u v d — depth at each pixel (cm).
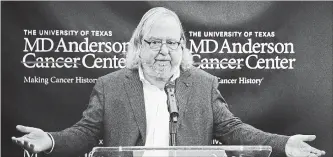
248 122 399
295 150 369
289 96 401
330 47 401
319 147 400
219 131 395
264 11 403
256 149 253
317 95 401
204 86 396
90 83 400
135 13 401
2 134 400
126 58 399
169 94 316
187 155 254
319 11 402
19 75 402
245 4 403
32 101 402
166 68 394
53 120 400
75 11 404
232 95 399
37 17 402
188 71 397
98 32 403
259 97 402
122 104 394
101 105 396
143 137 389
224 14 403
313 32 402
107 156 253
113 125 393
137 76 396
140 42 398
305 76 401
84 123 396
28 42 402
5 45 401
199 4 404
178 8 402
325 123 400
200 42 401
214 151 254
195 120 392
